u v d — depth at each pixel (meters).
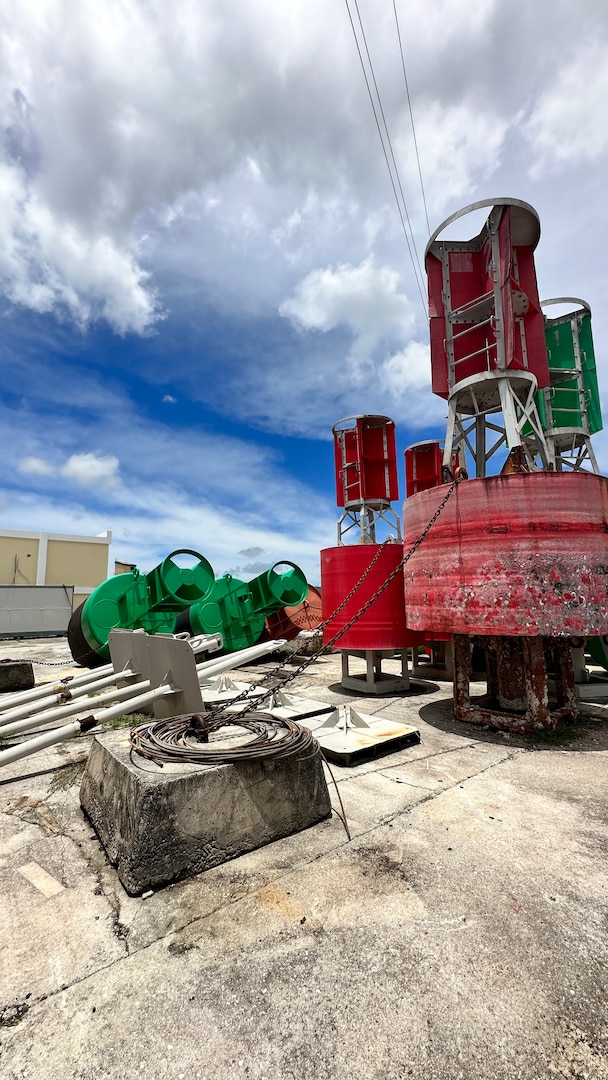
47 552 29.22
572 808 3.31
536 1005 1.69
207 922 2.18
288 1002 1.72
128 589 9.69
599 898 2.31
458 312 6.19
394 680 7.69
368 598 7.20
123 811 2.68
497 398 6.43
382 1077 1.44
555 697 6.91
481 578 4.85
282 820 2.96
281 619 13.20
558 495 4.65
